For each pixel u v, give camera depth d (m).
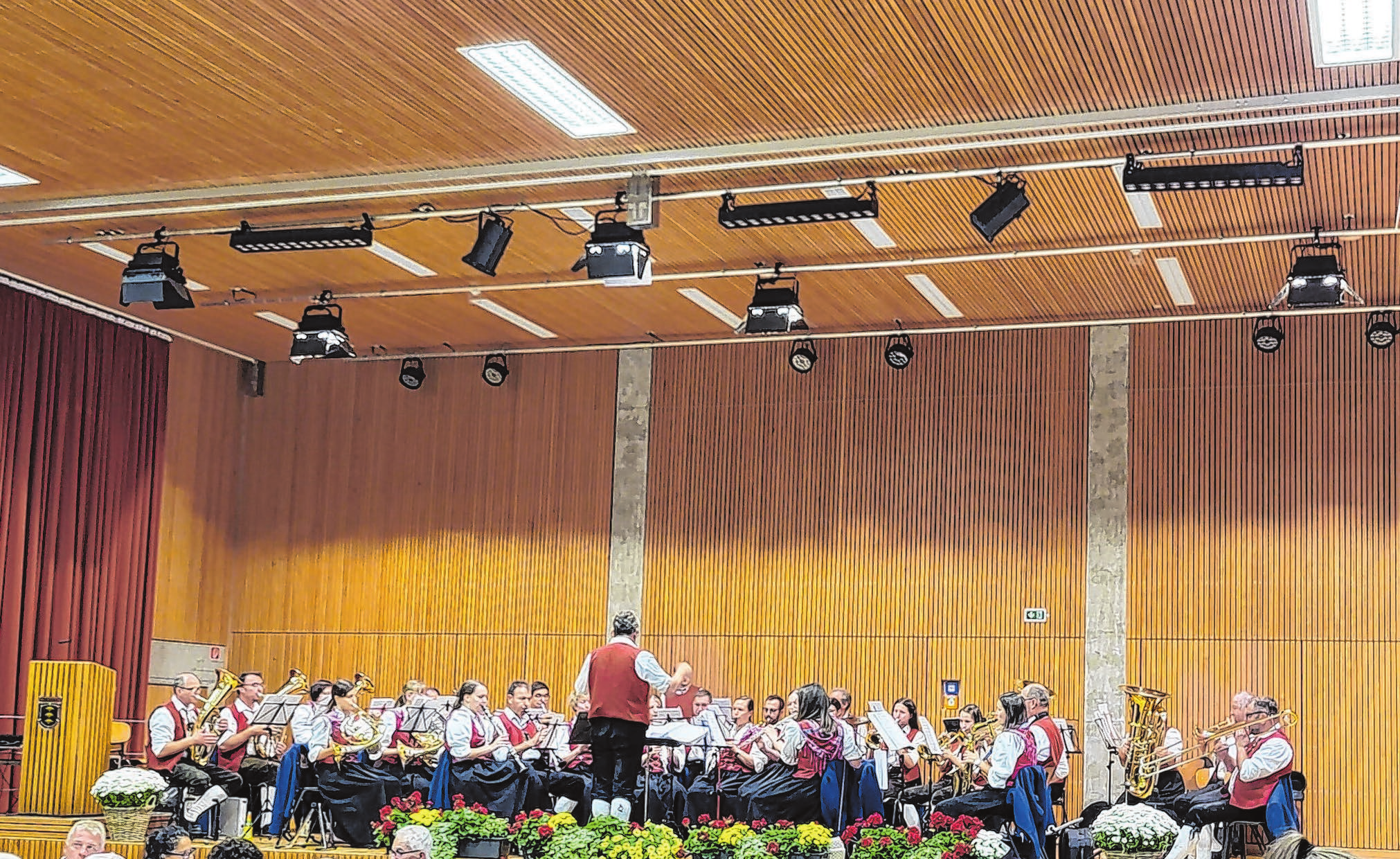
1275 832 10.15
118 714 16.64
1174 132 10.59
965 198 12.16
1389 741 14.90
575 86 10.09
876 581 16.72
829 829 10.38
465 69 9.90
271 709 11.52
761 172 11.69
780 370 17.44
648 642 17.33
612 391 17.98
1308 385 15.63
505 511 18.09
